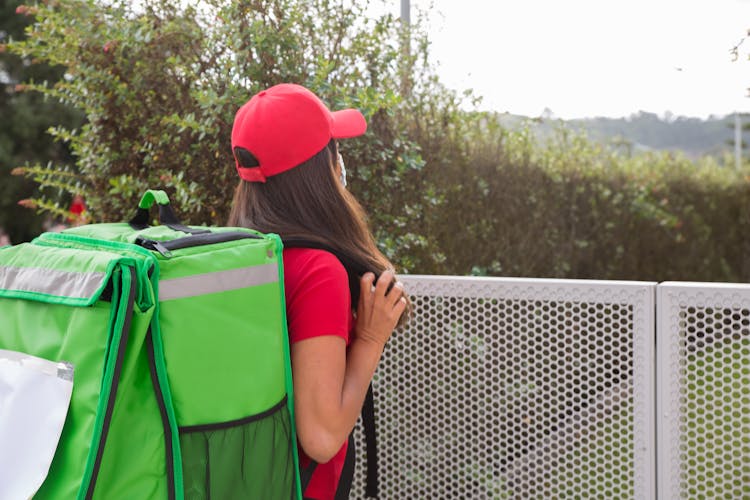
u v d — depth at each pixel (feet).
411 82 12.30
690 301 6.08
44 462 3.60
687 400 6.19
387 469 7.47
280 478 4.26
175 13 9.90
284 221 4.74
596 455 6.56
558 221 19.04
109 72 9.99
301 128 4.69
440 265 13.37
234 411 4.01
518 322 6.74
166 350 3.82
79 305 3.72
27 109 42.83
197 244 4.08
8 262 4.40
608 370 6.42
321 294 4.36
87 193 10.84
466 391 7.04
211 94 8.82
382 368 7.39
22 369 3.89
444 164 13.53
